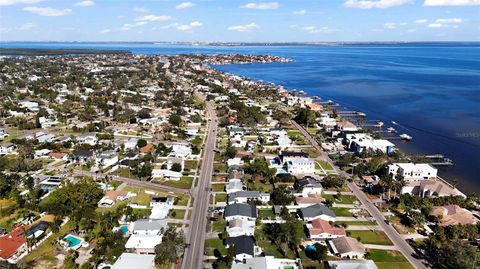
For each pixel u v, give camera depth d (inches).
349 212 5152.6
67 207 4950.8
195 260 4025.6
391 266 3961.6
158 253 3917.3
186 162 7032.5
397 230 4694.9
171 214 5014.8
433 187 5698.8
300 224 4751.5
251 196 5383.9
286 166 6761.8
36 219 4825.3
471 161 7465.6
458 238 4429.1
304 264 3969.0
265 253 4141.2
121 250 4092.0
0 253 3976.4
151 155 7062.0
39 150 7362.2
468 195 5812.0
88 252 4138.8
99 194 5428.2
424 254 4188.0
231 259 3914.9
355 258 4111.7
